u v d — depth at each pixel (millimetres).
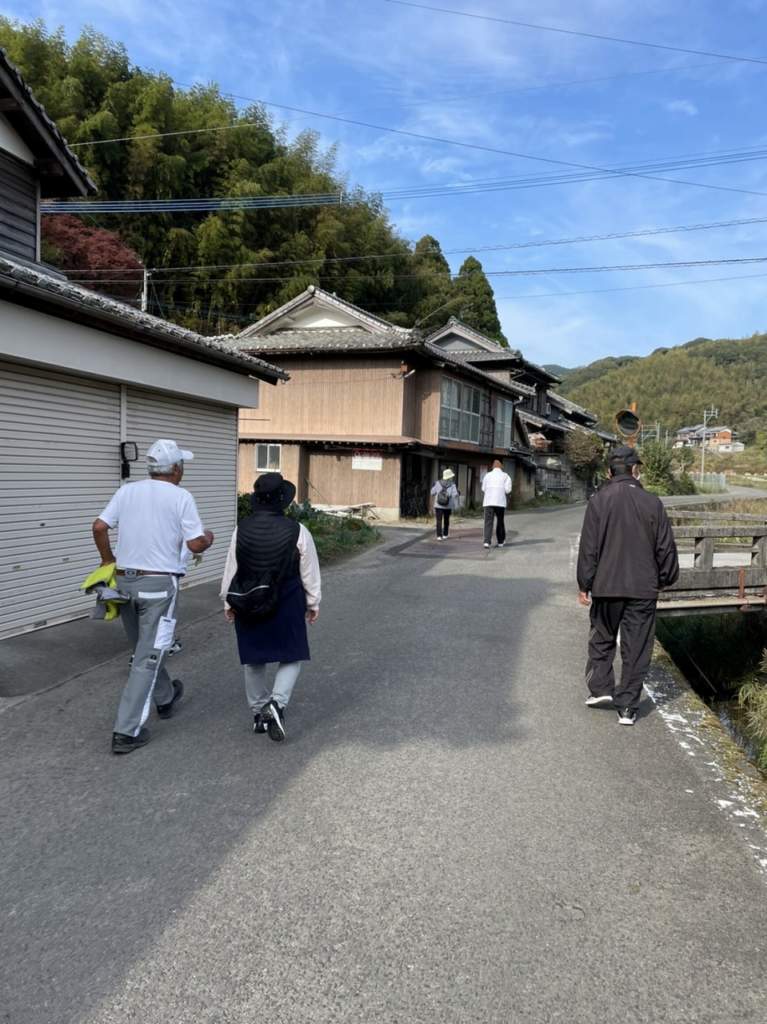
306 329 22438
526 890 2627
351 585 8961
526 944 2326
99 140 23969
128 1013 2000
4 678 4883
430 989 2111
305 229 30453
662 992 2125
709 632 9266
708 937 2395
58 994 2070
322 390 19734
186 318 26734
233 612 3838
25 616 5949
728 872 2803
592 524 4457
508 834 3029
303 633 3926
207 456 8648
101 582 3855
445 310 38062
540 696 4906
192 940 2314
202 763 3672
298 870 2721
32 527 5973
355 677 5184
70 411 6355
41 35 24766
